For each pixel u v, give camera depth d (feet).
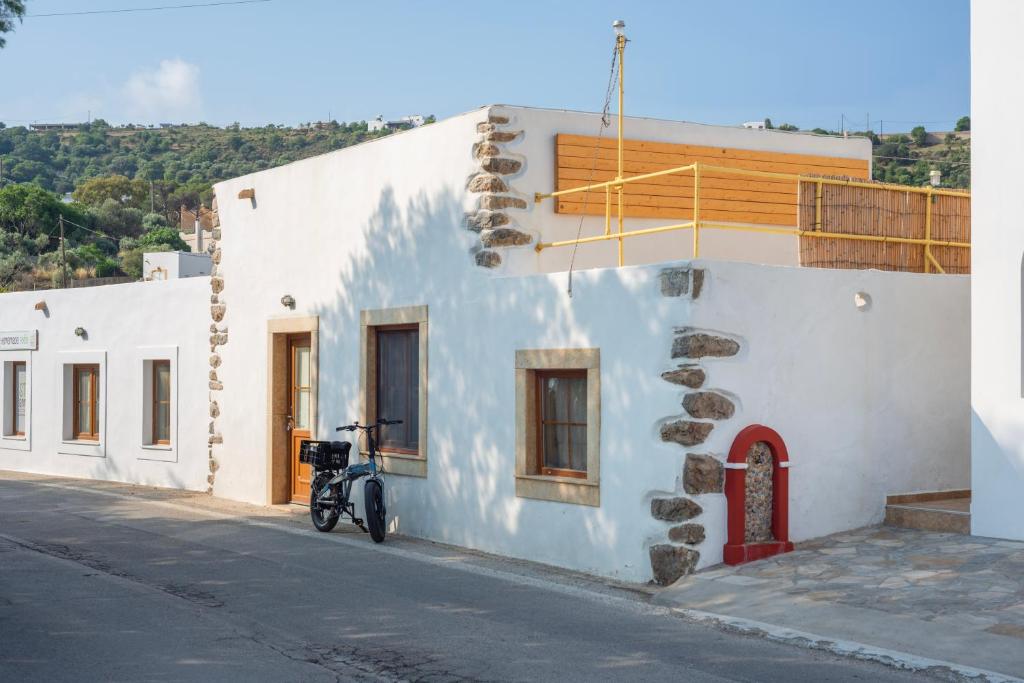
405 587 30.76
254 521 44.88
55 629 25.55
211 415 54.75
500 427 36.83
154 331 60.08
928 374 35.32
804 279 32.60
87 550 37.22
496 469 36.96
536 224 38.81
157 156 403.95
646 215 41.45
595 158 40.04
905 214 38.04
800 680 21.02
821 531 32.68
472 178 38.40
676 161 42.37
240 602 28.63
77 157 405.18
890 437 34.40
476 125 38.27
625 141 41.14
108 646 23.91
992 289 31.01
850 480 33.42
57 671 21.85
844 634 24.22
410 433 42.27
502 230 37.76
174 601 28.76
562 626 25.85
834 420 33.14
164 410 60.85
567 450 35.22
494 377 37.14
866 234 37.01
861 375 33.81
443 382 39.58
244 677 21.44
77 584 31.12
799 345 32.42
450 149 39.45
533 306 35.50
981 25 31.45
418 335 41.86
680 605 28.07
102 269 174.50
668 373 30.48
